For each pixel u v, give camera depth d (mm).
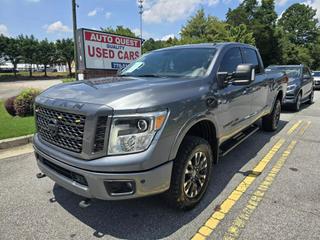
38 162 3098
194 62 3725
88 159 2439
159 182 2521
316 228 2787
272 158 4816
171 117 2564
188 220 2951
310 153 5078
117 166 2338
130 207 3207
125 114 2361
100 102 2453
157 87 2750
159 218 2992
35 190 3676
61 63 53750
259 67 5418
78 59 10289
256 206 3207
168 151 2559
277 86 6250
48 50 49750
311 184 3771
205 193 3398
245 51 4805
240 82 3516
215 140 3473
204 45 4156
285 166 4441
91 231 2797
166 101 2580
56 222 2951
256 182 3852
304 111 10117
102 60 10617
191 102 2852
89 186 2459
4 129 6535
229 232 2744
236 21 50406
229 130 3881
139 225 2879
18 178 4055
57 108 2664
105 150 2385
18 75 49750
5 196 3512
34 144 3102
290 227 2805
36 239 2676
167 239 2660
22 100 8500
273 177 4012
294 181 3869
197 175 3123
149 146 2416
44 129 2951
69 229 2830
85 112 2408
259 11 50344
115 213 3100
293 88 9648
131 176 2363
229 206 3211
